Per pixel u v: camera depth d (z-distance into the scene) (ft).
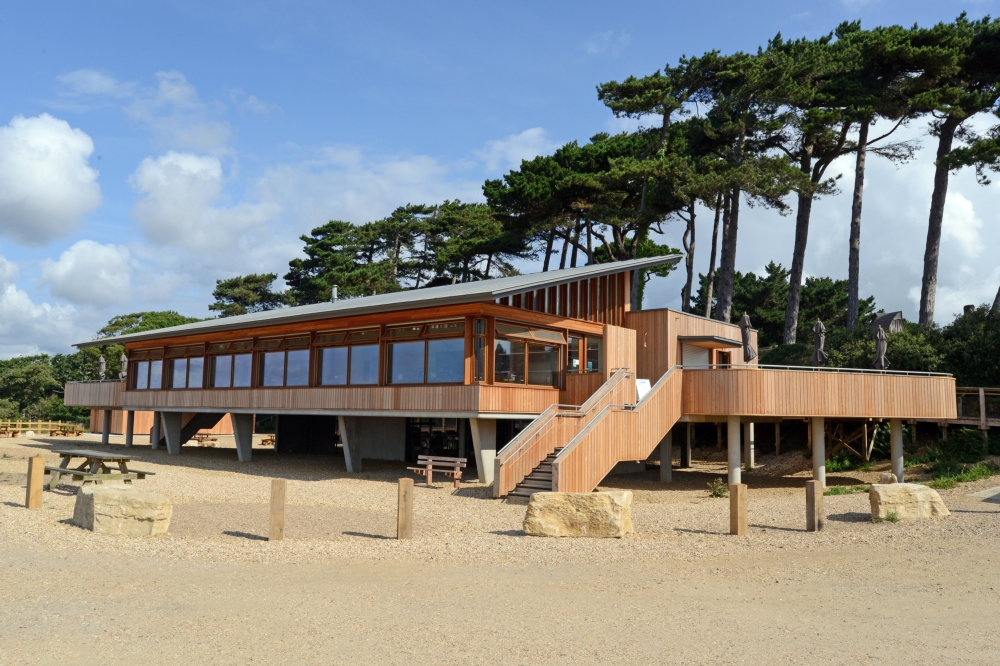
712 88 135.44
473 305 64.23
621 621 23.12
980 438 76.84
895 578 29.60
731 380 65.31
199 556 32.94
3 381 212.64
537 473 57.62
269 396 82.99
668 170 123.65
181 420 101.96
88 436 143.02
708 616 23.79
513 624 22.66
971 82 115.24
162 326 227.40
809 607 25.00
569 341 75.72
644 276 161.17
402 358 70.95
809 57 120.57
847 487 64.13
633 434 60.64
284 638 21.02
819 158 134.82
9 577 28.12
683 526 43.27
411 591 26.89
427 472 63.31
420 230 212.43
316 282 204.64
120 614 23.25
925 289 116.57
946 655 19.90
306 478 69.05
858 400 67.77
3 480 60.90
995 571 30.89
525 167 146.61
